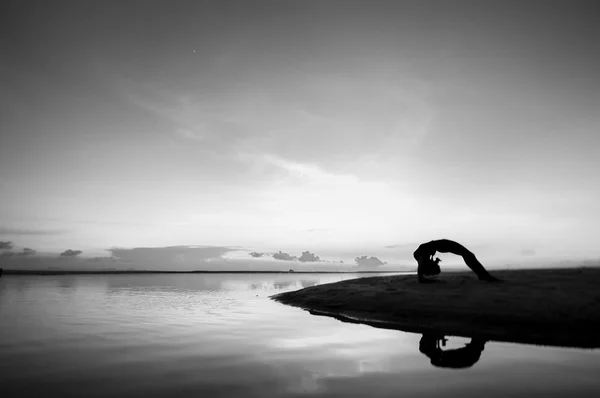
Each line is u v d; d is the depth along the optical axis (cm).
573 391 762
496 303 1609
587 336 1220
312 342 1256
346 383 812
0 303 2691
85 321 1784
